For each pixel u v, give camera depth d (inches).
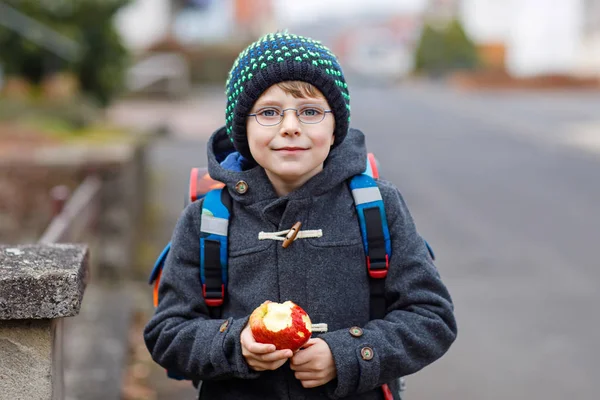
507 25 2031.3
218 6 1840.6
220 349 71.9
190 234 79.0
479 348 186.4
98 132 411.5
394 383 80.8
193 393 159.5
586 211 353.7
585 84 1362.0
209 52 1353.3
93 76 509.7
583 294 228.8
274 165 74.3
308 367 71.5
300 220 76.1
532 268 257.8
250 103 74.7
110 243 231.8
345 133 77.5
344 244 76.0
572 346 188.1
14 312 71.4
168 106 832.9
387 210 77.9
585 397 160.2
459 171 467.5
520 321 205.2
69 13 484.1
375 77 1920.5
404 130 695.1
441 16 2295.8
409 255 76.7
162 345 76.4
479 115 854.5
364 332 73.0
